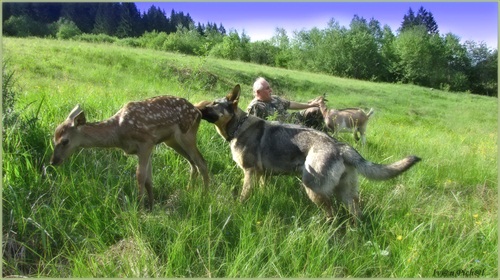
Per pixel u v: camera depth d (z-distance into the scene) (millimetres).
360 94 26219
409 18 85062
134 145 4555
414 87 33375
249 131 5094
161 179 5098
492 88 56625
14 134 5000
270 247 3838
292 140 4918
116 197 4414
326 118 8297
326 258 3844
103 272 3527
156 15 85000
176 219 4285
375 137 9320
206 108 5090
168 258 3619
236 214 4375
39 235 4020
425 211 4949
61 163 4363
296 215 4582
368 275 3822
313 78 28781
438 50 54656
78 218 4113
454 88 54438
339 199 4855
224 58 33625
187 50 34562
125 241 3949
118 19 78812
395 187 5652
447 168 6875
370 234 4344
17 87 8703
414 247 3906
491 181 6551
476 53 57406
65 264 3826
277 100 6867
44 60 15445
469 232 4398
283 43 66625
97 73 15297
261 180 5180
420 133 11898
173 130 4770
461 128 18797
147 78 15969
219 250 4020
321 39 57031
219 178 5434
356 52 54344
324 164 4578
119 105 6812
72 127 4344
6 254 3803
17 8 55562
